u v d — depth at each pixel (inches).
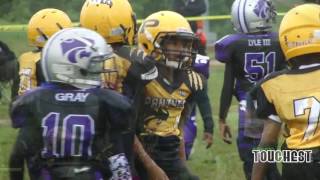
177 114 723.4
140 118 697.0
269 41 875.4
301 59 591.2
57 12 837.8
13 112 558.9
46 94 554.3
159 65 714.8
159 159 714.2
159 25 708.0
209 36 1946.4
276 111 592.4
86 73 555.2
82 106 549.0
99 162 551.2
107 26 682.8
